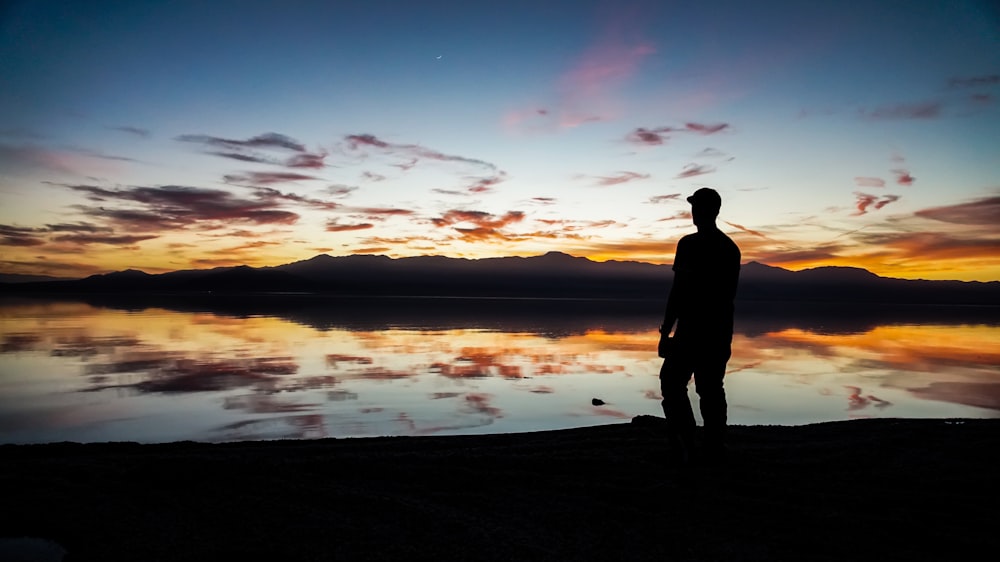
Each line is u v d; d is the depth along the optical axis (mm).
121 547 2939
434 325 37438
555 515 3324
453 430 9469
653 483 3781
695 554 2881
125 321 36938
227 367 16828
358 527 3170
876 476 3869
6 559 2895
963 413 11016
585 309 71625
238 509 3387
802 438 5109
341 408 11195
